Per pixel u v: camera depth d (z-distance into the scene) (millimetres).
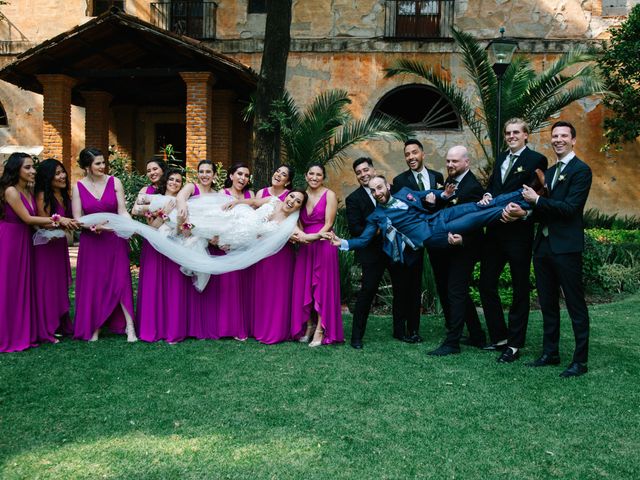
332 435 3355
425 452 3164
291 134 9781
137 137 15828
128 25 10961
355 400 3910
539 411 3760
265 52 9969
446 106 14250
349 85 14047
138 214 5480
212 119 13992
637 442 3330
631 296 8680
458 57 13773
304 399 3912
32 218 5023
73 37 11164
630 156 13734
